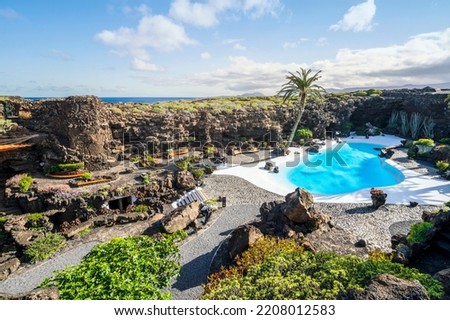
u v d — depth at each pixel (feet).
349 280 25.13
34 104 107.24
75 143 92.84
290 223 51.08
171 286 44.29
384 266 27.66
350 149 146.30
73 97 94.68
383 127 188.75
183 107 135.95
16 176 84.23
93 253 28.12
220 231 61.67
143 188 81.97
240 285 26.99
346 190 92.32
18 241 60.39
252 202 78.54
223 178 98.48
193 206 65.46
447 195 80.84
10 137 91.91
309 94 137.69
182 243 56.95
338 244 47.26
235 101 178.40
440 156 112.37
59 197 72.90
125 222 68.69
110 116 106.63
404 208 72.49
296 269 28.86
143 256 28.55
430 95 160.04
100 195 74.79
